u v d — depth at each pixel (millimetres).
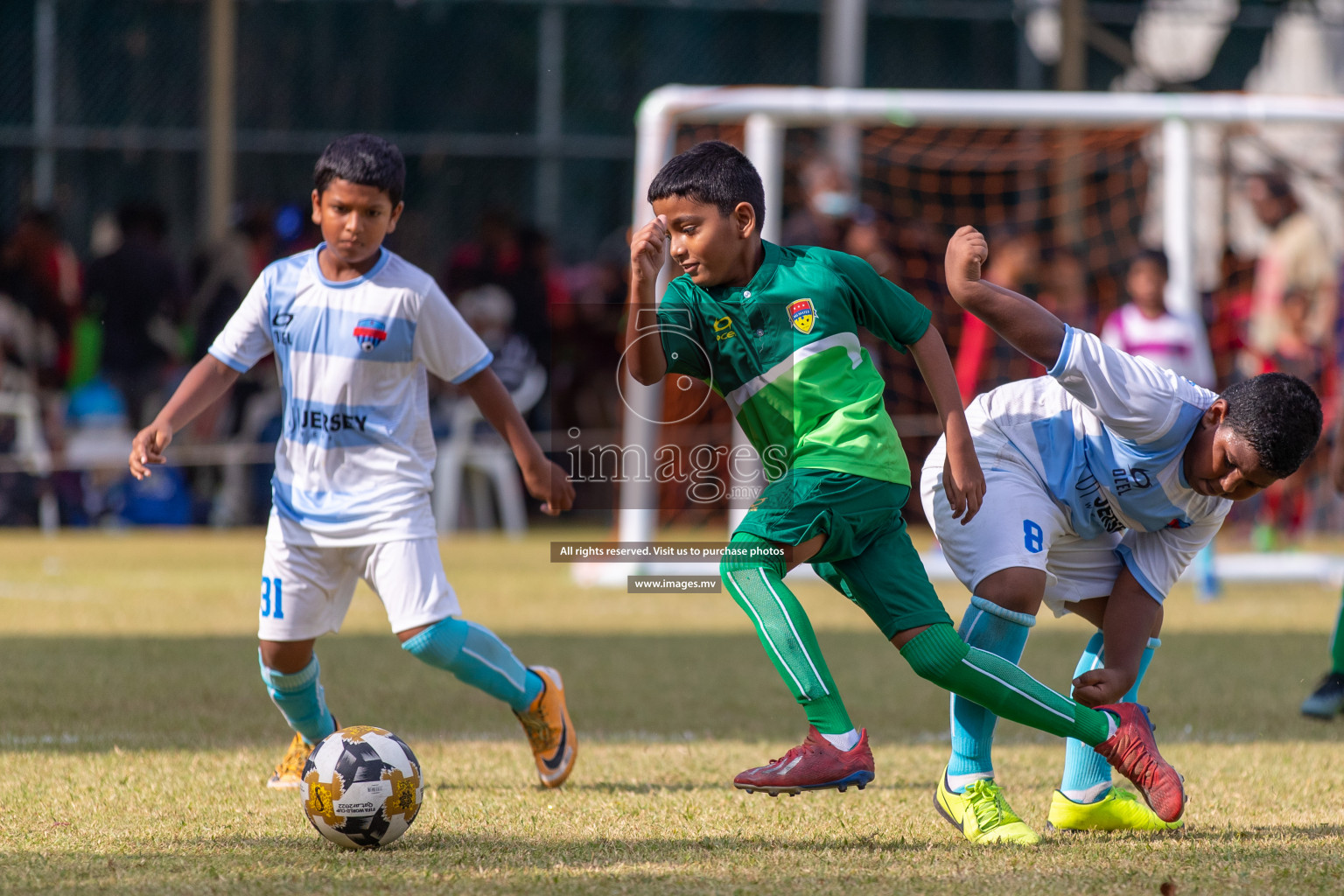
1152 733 11297
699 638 25141
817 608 29656
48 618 26000
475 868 10266
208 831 11445
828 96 33188
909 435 39719
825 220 34094
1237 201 47500
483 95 50281
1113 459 11844
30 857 10500
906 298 11656
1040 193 45469
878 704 18906
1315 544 42531
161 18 48406
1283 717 17953
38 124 48125
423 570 12922
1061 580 12539
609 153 50781
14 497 43094
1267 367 40375
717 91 33031
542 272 42188
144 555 37000
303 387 13016
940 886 9875
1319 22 51344
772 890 9695
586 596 30750
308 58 49500
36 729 16109
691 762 14891
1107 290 43156
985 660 11180
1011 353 37312
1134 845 11328
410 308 12945
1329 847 11211
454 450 42938
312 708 13328
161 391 42219
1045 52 51500
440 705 18281
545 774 13477
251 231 41031
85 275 42000
